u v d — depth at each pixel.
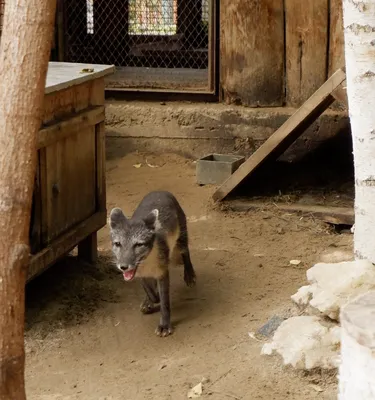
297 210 4.77
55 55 6.09
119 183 5.34
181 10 6.66
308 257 4.32
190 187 5.23
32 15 1.78
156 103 5.84
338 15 5.39
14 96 1.80
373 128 3.29
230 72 5.67
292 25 5.50
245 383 3.19
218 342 3.51
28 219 1.88
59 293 3.95
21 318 1.91
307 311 3.45
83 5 6.39
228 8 5.59
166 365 3.38
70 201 3.96
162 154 5.75
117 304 3.91
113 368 3.40
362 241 3.40
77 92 3.98
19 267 1.87
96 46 6.60
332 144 5.45
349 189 5.07
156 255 3.61
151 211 3.63
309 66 5.52
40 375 3.36
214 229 4.66
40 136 3.63
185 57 6.70
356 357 2.40
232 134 5.62
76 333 3.67
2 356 1.89
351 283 3.33
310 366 3.17
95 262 4.29
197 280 4.09
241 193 5.06
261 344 3.43
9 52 1.79
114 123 5.78
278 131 4.65
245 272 4.16
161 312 3.66
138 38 6.71
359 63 3.27
